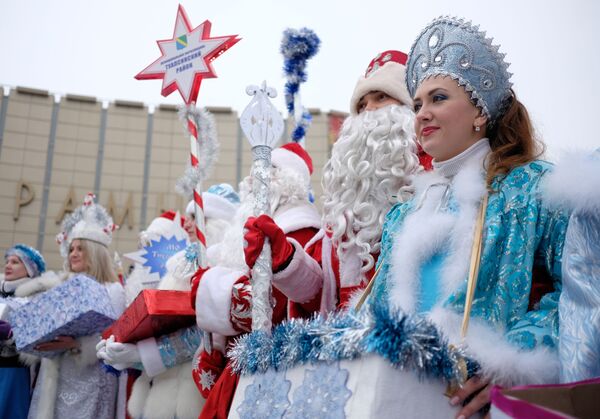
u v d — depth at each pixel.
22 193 8.70
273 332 1.65
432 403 1.37
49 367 3.73
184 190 2.69
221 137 8.95
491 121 1.93
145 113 9.23
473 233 1.70
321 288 2.38
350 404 1.34
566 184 1.56
